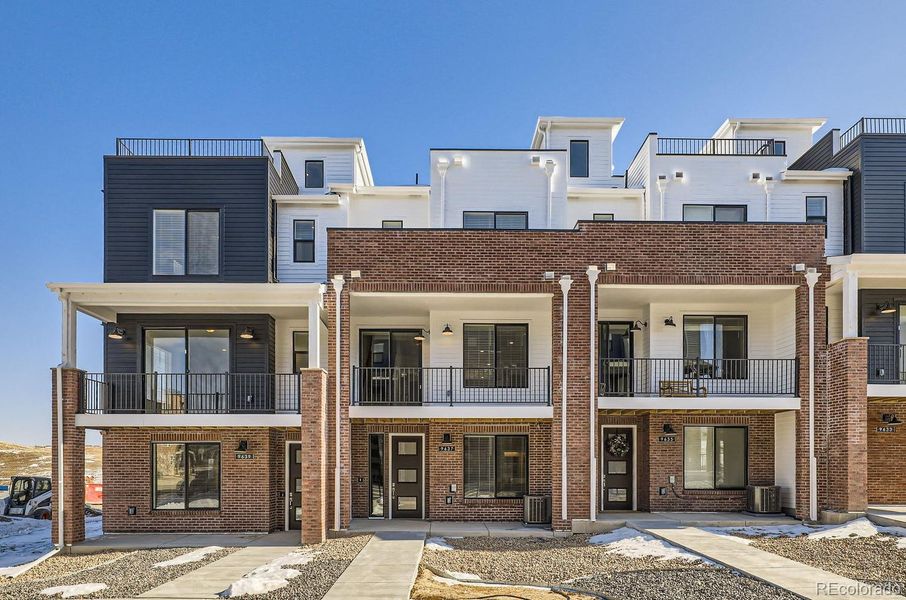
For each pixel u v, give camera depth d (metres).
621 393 17.31
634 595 9.05
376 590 9.48
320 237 17.44
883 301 16.02
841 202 17.75
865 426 14.03
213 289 14.59
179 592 9.89
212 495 15.83
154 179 15.87
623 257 15.07
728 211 18.42
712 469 16.47
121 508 15.66
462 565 11.38
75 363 14.80
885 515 13.41
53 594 10.00
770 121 21.70
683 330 16.84
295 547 13.62
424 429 16.81
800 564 10.28
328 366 14.84
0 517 21.11
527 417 14.90
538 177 17.94
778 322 16.45
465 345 16.73
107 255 15.63
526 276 15.02
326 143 21.95
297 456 16.80
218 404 15.57
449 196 17.80
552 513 14.73
